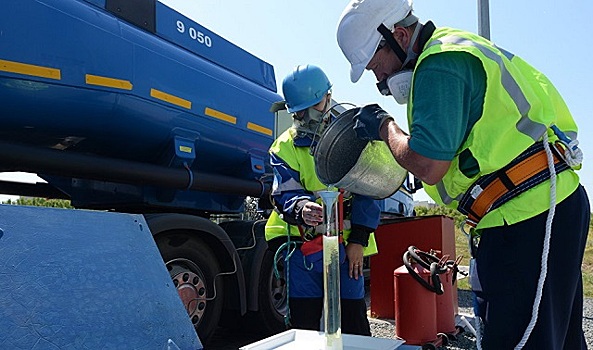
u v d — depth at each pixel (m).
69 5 3.07
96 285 1.11
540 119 1.62
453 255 6.07
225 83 4.28
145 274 1.25
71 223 1.17
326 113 2.57
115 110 3.32
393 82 1.77
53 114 3.08
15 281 0.98
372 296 6.08
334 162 2.03
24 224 1.08
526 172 1.63
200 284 3.96
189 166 4.01
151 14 3.74
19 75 2.79
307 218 2.42
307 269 2.71
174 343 1.18
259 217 5.20
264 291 4.57
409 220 5.88
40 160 3.05
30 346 0.93
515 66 1.68
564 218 1.65
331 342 1.54
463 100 1.53
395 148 1.62
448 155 1.48
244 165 4.68
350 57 1.77
